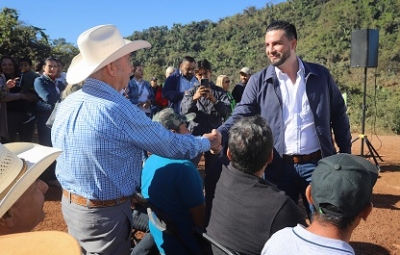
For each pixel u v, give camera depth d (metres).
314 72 2.96
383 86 31.50
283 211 1.93
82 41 2.25
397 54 37.75
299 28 72.81
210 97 4.81
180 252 2.57
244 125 2.12
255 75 3.14
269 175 3.11
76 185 2.18
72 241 0.97
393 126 14.87
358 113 17.31
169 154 2.25
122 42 2.36
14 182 1.33
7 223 1.46
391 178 6.49
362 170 1.44
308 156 3.01
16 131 6.02
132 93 7.05
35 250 0.96
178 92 5.71
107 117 2.10
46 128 5.49
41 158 1.49
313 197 1.49
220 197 2.09
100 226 2.18
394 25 52.44
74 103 2.20
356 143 10.70
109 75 2.25
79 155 2.13
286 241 1.50
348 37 54.84
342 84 30.50
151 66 39.91
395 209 4.88
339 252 1.41
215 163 2.34
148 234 2.94
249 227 1.96
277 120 3.02
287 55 2.86
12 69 6.09
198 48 94.19
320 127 2.96
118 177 2.16
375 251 3.76
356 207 1.41
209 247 2.21
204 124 4.91
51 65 5.41
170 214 2.58
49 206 4.70
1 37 12.85
